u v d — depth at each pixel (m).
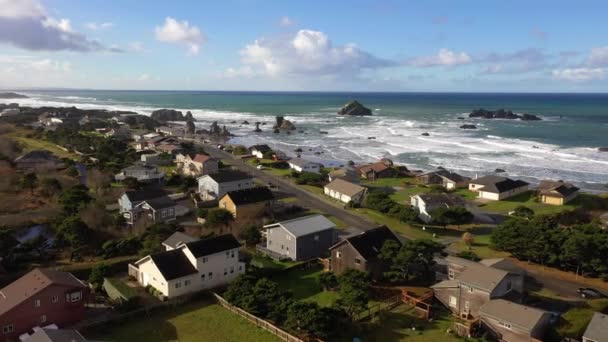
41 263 45.16
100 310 37.12
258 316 35.94
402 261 42.12
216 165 90.50
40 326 32.81
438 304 38.78
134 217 58.75
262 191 66.31
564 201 71.38
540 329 32.44
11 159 89.19
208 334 33.72
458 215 59.59
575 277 45.41
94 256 47.72
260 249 51.31
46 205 63.66
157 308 37.16
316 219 53.47
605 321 31.70
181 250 42.31
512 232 50.12
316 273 46.03
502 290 36.97
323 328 32.31
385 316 36.44
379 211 66.94
